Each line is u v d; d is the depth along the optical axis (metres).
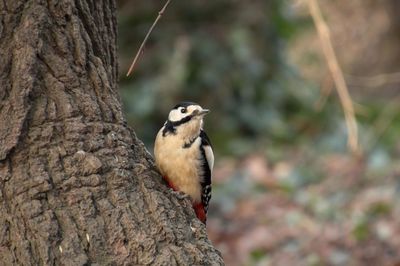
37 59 6.65
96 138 6.66
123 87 18.30
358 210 14.62
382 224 13.90
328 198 15.58
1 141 6.43
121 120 6.92
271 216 14.97
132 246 6.36
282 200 15.66
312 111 19.50
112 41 7.65
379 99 24.08
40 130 6.52
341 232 13.90
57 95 6.66
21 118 6.48
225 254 14.09
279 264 13.43
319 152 17.98
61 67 6.74
